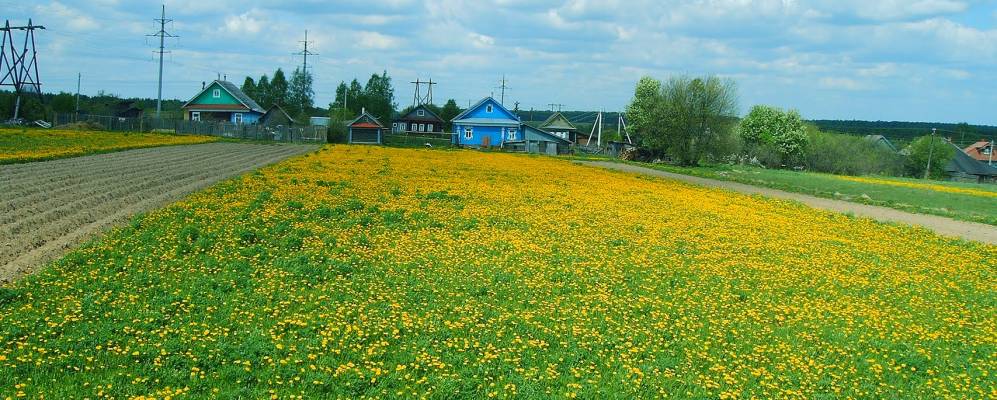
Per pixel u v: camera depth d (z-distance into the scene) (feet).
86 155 143.54
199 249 56.90
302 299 45.75
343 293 48.06
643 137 353.51
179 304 42.93
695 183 174.29
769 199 133.28
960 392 38.34
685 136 318.45
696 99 318.65
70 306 40.98
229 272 51.03
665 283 56.70
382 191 102.12
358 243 63.52
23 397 29.35
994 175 396.78
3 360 32.60
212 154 168.55
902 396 37.58
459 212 85.25
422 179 125.08
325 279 51.31
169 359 34.47
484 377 35.88
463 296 49.34
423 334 41.34
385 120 498.28
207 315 41.50
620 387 35.76
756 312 50.47
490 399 33.45
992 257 79.51
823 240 82.58
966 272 69.21
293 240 61.16
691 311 49.78
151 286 46.50
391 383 34.35
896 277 64.28
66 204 75.05
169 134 287.69
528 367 37.52
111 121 308.19
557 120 475.31
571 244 69.77
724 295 54.24
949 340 46.93
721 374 38.75
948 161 384.88
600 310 48.29
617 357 39.96
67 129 280.51
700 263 64.95
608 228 80.59
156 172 114.11
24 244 55.72
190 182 102.22
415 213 81.82
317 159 164.45
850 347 44.11
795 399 36.19
